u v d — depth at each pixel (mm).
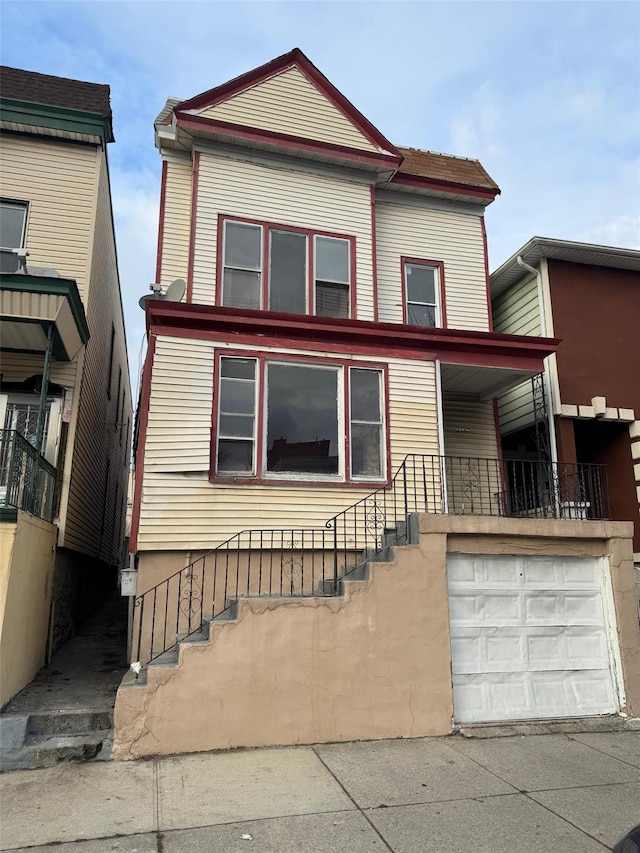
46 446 9297
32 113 10000
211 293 9328
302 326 8898
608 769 5781
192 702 6043
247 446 8578
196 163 9695
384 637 6789
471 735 6754
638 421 11875
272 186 10055
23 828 4395
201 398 8438
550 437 11391
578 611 7953
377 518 8781
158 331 8453
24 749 5570
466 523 7426
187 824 4484
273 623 6430
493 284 13070
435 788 5223
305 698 6383
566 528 7895
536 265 12242
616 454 12227
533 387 11289
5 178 9883
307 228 10109
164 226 9773
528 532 7699
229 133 9688
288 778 5371
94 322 11188
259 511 8336
